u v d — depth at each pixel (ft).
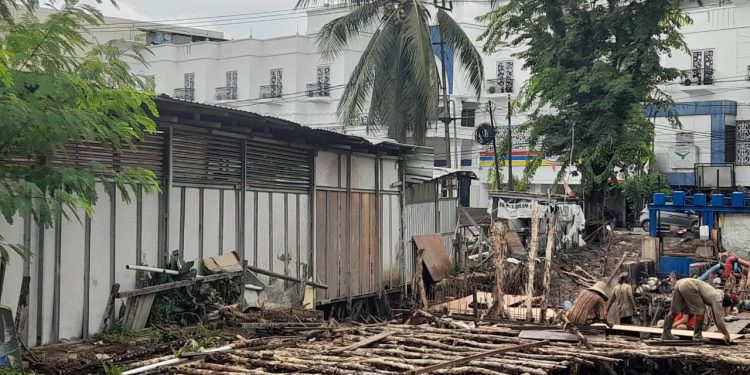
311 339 40.19
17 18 35.06
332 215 58.18
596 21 94.63
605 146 93.25
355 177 61.21
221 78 150.71
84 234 38.70
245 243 49.26
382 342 39.09
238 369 32.37
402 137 85.92
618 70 95.20
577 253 83.35
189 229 44.83
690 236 69.62
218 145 46.88
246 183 49.19
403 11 85.30
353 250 60.70
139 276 41.57
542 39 98.78
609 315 46.70
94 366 32.89
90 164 34.40
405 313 48.14
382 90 85.87
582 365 35.81
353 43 143.64
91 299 39.11
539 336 40.24
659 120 138.51
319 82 145.69
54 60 30.78
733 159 135.95
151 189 35.68
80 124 29.50
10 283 35.37
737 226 64.85
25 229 35.88
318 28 147.02
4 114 26.76
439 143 147.02
